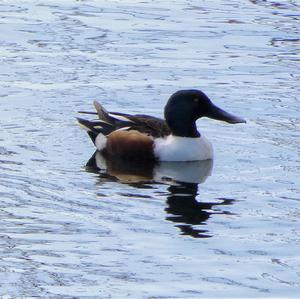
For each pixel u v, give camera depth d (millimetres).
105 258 12398
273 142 17281
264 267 12188
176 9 25609
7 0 26375
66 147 17016
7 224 13414
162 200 14422
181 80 20562
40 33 23469
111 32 23578
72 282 11766
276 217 13789
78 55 21984
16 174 15422
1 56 21844
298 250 12680
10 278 11852
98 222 13531
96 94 19719
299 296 11445
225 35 23484
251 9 25656
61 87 20031
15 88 19906
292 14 25188
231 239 13008
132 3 26125
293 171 15789
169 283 11758
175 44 22797
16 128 17812
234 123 16953
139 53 22172
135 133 16797
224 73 21016
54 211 13922
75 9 25484
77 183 15156
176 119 16781
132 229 13312
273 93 19844
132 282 11773
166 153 16594
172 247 12734
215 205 14242
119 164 16359
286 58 22000
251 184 15180
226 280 11836
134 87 20156
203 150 16625
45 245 12766
